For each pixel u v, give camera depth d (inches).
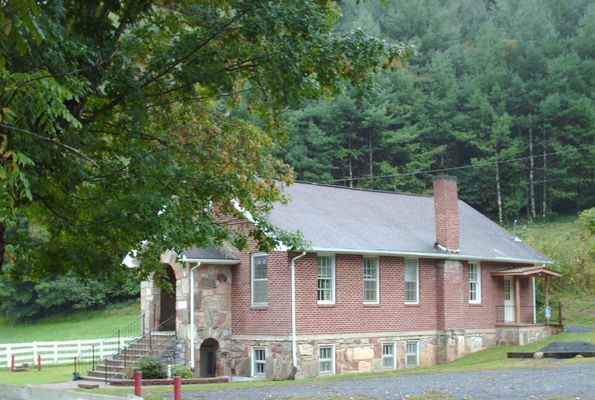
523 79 2989.7
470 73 3137.3
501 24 3437.5
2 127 373.4
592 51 2965.1
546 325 1419.8
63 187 506.0
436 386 790.5
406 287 1255.5
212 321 1139.9
